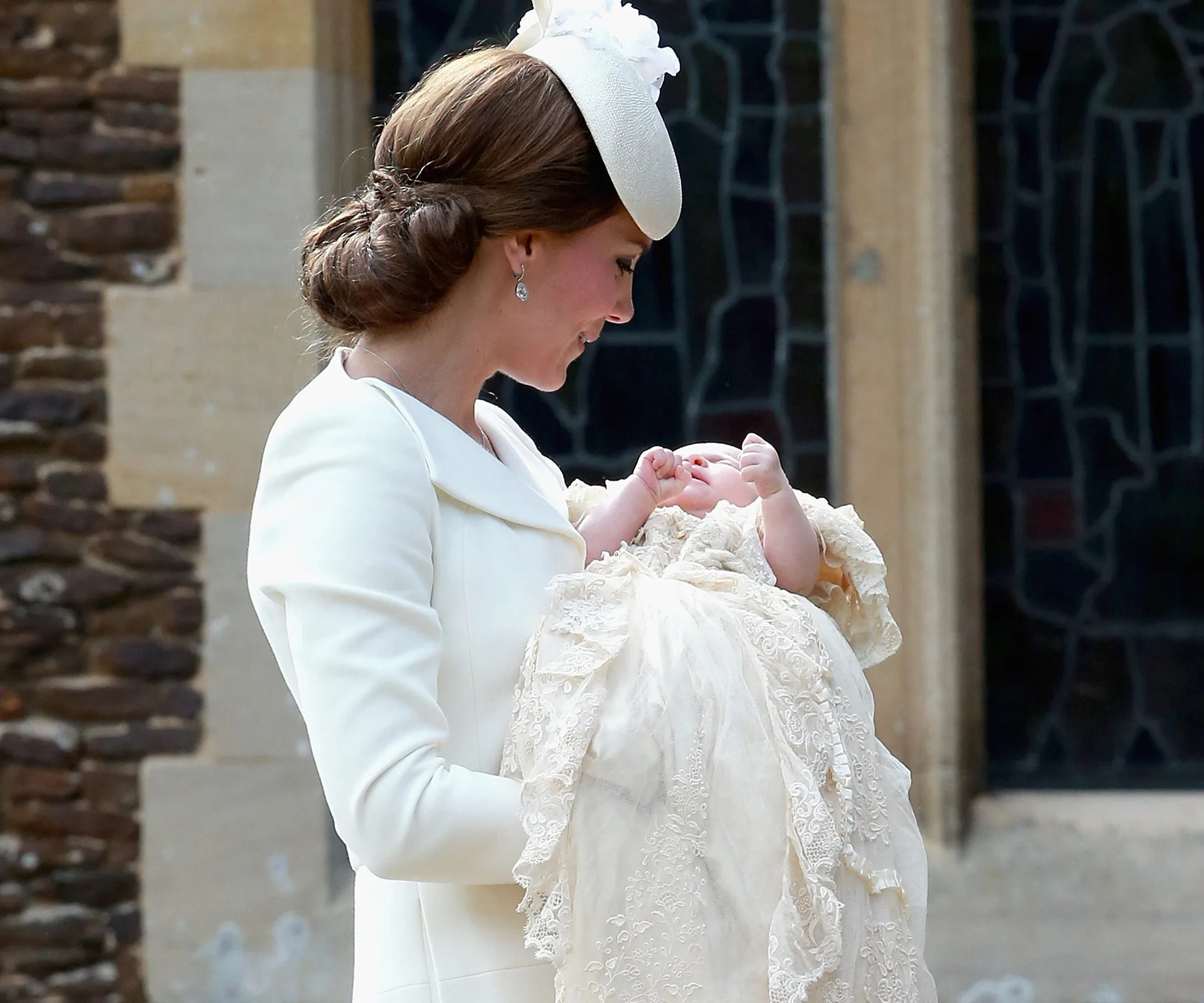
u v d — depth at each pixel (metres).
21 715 11.95
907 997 4.73
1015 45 13.09
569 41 4.84
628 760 4.39
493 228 4.65
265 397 11.96
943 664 12.35
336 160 12.32
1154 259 13.05
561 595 4.57
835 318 12.73
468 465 4.60
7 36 11.97
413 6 13.11
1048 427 13.08
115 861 11.97
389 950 4.59
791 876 4.47
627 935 4.32
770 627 4.80
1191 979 11.91
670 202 4.76
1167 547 13.03
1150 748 12.98
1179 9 13.03
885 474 12.57
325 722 4.16
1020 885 12.16
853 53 12.66
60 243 11.99
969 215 12.72
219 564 11.95
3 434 11.93
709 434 13.08
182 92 11.99
